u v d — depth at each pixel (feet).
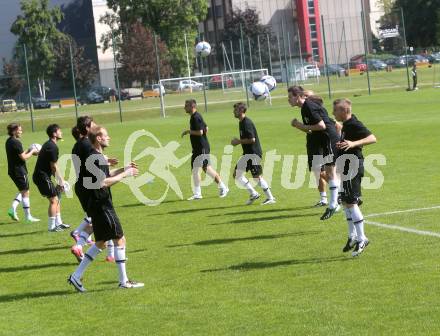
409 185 73.97
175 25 425.69
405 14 452.76
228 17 468.34
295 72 320.91
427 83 261.03
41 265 53.01
